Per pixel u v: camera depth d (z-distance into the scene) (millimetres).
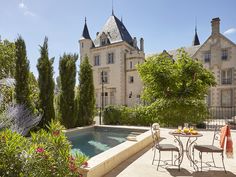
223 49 25031
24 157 2660
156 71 13469
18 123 7320
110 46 31359
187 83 12914
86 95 14062
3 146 2539
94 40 34344
